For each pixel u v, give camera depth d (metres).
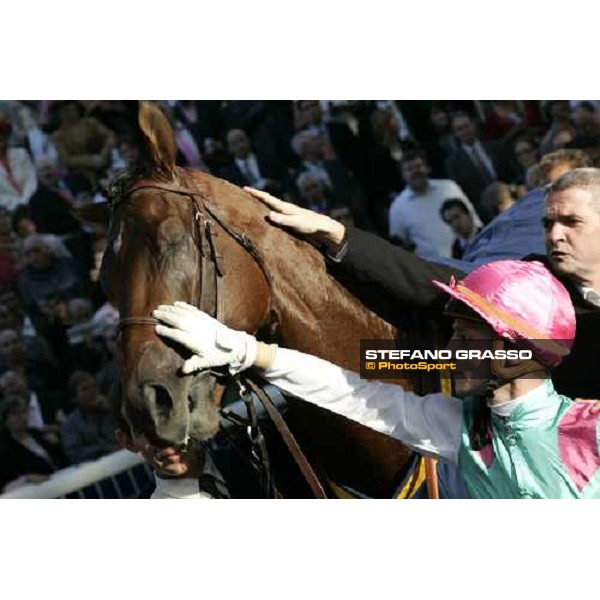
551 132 12.38
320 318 5.64
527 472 5.05
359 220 12.30
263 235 5.54
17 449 11.00
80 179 12.23
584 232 5.54
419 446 5.29
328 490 5.95
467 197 12.39
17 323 11.68
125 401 4.88
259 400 5.90
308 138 12.42
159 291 5.02
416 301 5.74
